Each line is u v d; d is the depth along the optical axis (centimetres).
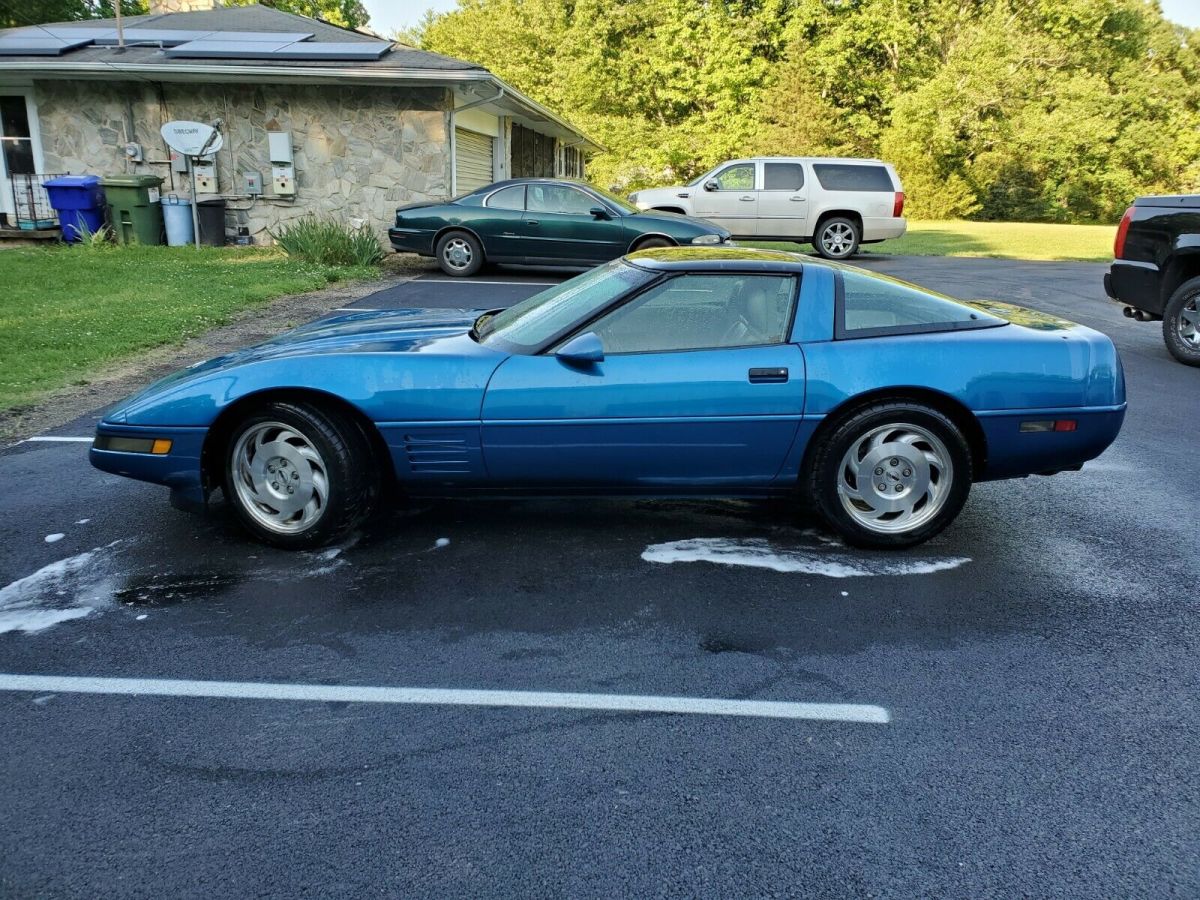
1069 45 3800
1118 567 391
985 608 350
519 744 261
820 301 393
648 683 294
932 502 397
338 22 4056
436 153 1522
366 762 252
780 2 3719
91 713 274
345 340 423
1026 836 224
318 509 391
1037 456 396
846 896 204
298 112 1518
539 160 2534
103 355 757
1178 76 4081
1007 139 3622
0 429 574
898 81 3750
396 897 203
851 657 312
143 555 392
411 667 302
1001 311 441
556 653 312
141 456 389
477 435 382
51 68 1414
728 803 236
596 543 411
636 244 1290
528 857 216
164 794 238
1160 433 607
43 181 1560
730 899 203
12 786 240
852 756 256
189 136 1394
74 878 208
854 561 393
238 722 270
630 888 206
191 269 1247
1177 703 285
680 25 3772
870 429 386
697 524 435
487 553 398
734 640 323
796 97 3553
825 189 1659
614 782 244
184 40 1605
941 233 2473
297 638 321
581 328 388
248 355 416
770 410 380
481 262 1316
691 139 3900
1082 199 3791
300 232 1384
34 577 369
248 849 218
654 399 379
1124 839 223
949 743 263
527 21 4250
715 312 392
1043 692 291
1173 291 828
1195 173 3897
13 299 991
